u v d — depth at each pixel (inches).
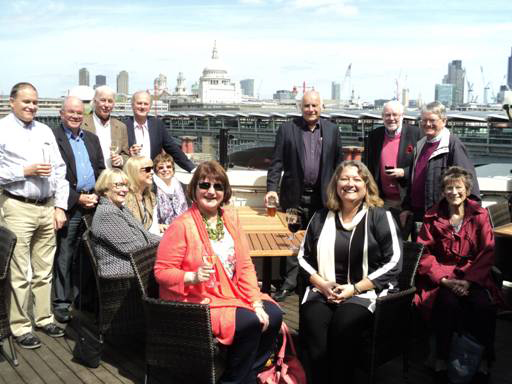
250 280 138.2
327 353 136.6
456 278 153.0
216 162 135.6
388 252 144.3
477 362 140.5
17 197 162.1
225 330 127.1
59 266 185.8
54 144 171.2
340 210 149.3
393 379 148.6
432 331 154.3
